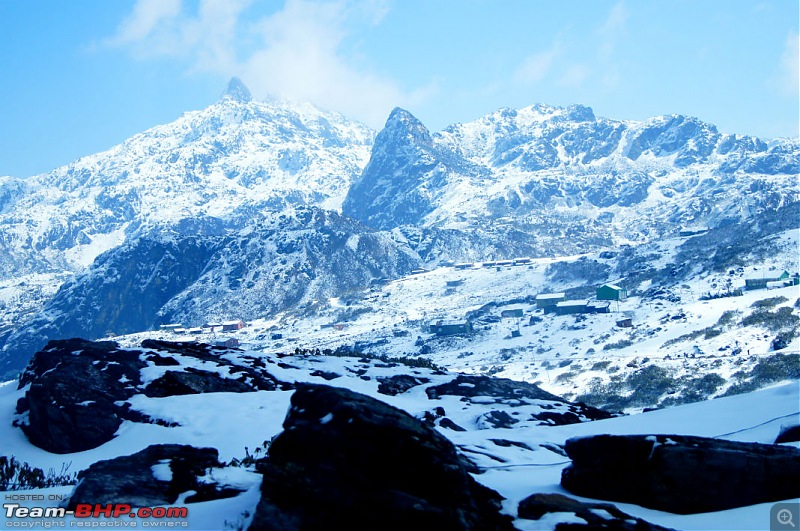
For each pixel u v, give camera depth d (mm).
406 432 17641
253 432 30641
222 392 38219
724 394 108438
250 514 18016
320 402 18625
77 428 33094
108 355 40469
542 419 36344
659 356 134750
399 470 17438
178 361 41406
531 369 143625
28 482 27031
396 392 42156
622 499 19219
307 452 17859
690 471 18750
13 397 39250
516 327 193375
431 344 193250
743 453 18906
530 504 17812
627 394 116375
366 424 17734
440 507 17016
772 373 109000
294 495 17531
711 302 167625
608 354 146875
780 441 22281
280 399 35438
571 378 129875
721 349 133000
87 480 20031
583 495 19703
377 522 16875
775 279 179625
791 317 139625
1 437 34500
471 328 199750
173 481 20312
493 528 17172
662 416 28844
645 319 171500
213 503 19297
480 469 22391
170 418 33125
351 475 17453
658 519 18156
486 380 44594
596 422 29969
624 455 19406
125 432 32781
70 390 34781
